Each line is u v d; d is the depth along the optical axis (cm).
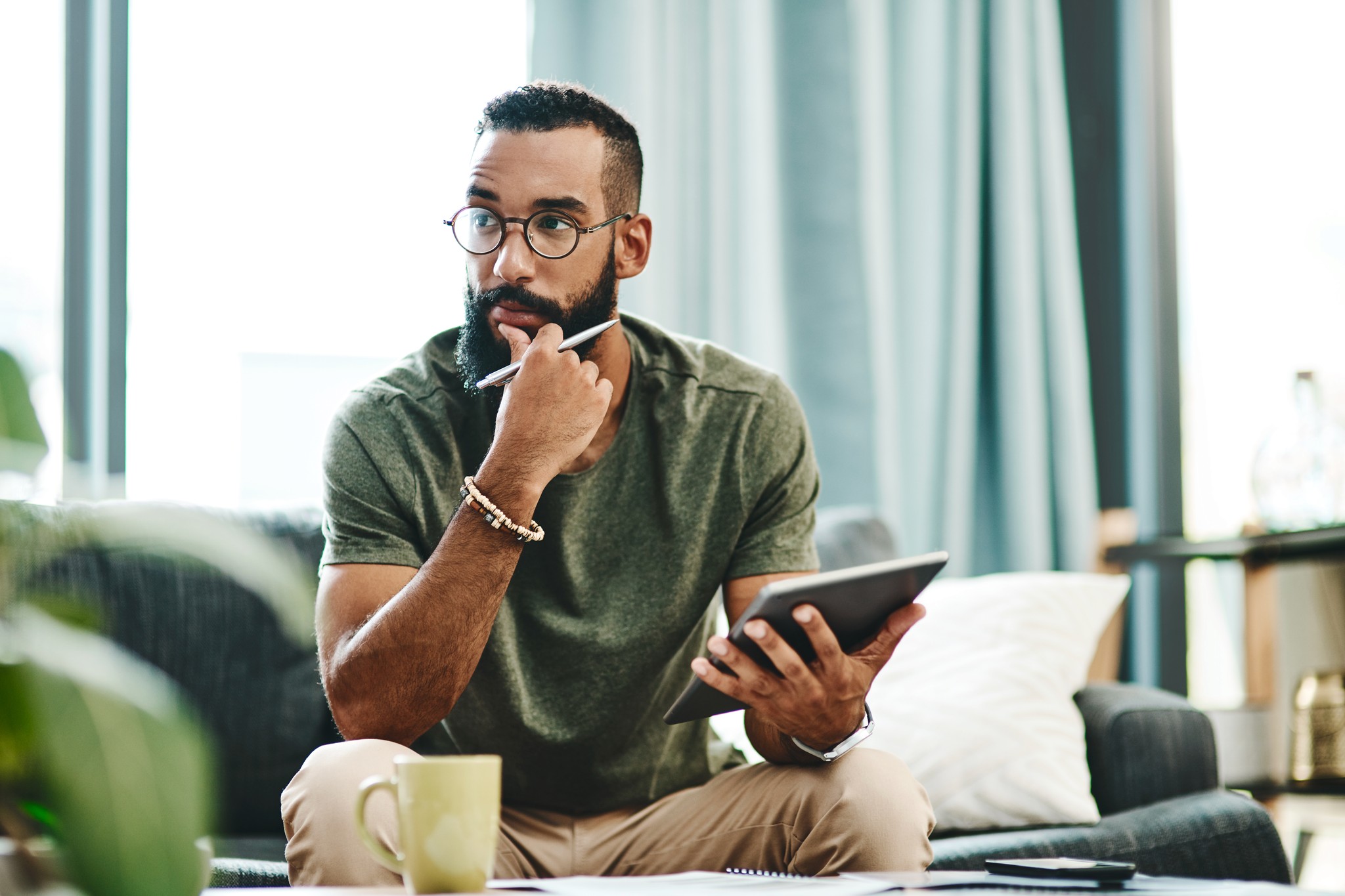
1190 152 293
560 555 139
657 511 143
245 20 234
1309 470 226
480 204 138
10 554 53
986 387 274
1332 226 287
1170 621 279
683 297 244
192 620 168
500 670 137
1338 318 284
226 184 232
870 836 113
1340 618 275
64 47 223
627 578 141
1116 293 295
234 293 231
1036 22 278
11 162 221
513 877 134
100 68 224
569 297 138
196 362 229
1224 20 296
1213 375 290
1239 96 296
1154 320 288
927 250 265
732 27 253
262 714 169
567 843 136
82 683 45
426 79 242
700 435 145
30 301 220
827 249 256
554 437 125
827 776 118
